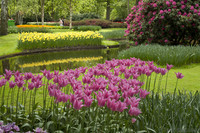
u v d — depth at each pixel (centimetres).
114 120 302
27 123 288
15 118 305
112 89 274
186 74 721
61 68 877
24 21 3684
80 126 266
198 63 890
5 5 2044
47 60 1080
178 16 1084
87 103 232
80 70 365
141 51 930
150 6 1171
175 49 907
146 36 1248
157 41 1245
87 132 288
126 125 266
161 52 894
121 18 4528
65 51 1419
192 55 875
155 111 307
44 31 2275
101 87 283
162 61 848
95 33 1659
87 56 1218
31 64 969
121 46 1684
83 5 3553
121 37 2153
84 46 1570
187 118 283
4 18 2039
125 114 306
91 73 341
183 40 1245
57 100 250
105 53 1336
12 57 1161
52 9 3762
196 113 307
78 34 1554
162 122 288
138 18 1277
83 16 3891
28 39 1321
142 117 289
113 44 1709
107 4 4494
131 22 1364
